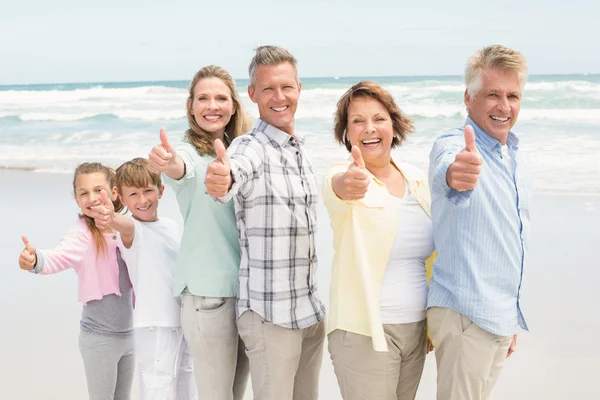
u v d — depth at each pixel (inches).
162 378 133.4
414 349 121.3
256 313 119.1
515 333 121.6
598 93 630.5
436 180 103.0
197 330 126.4
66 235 137.3
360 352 115.4
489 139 112.3
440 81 730.2
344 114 123.9
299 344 121.7
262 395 121.1
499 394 163.5
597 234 277.1
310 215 122.9
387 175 122.7
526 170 118.0
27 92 804.6
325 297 213.6
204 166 128.9
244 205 119.6
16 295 229.9
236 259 128.6
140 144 597.9
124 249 137.1
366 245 115.4
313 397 133.6
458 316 110.7
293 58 124.6
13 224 304.0
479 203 108.3
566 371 173.0
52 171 466.3
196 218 127.5
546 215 310.0
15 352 189.5
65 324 207.0
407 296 116.6
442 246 112.4
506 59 109.7
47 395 166.6
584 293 217.8
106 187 140.6
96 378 137.1
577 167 414.3
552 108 623.8
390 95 121.0
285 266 118.6
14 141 625.3
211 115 133.6
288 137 122.4
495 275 109.7
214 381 127.6
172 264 136.5
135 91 808.3
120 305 138.7
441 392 115.1
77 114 737.6
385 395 117.5
